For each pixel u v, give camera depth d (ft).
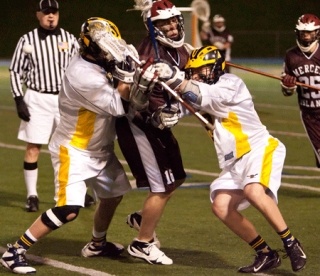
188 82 38.93
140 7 42.01
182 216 54.95
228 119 40.11
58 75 58.08
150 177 41.96
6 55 249.75
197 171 71.87
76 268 42.37
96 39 38.88
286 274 41.09
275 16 261.44
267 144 40.47
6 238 49.37
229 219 40.86
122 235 50.03
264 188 39.86
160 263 42.96
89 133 41.32
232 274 41.06
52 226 41.19
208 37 137.59
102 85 39.19
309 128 61.82
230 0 266.77
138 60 38.91
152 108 41.55
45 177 69.82
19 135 58.08
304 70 61.21
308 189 63.98
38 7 58.23
